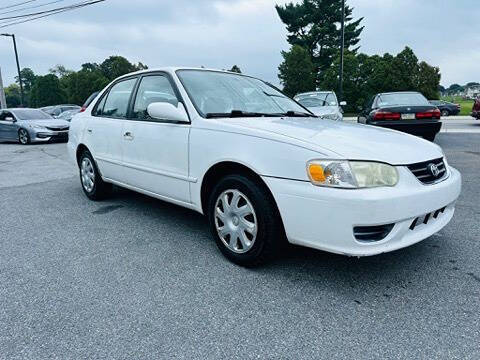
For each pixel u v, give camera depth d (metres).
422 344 1.92
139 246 3.24
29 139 12.34
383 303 2.30
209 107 3.24
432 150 2.76
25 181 6.18
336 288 2.48
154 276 2.69
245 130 2.71
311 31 45.91
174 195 3.34
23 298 2.41
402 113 7.91
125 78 4.20
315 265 2.82
